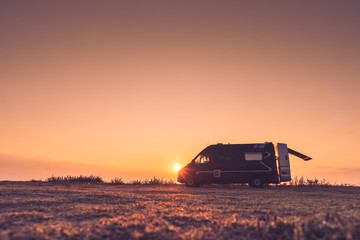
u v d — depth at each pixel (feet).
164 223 15.69
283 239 12.08
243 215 18.95
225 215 18.80
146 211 20.58
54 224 15.94
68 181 63.00
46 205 22.80
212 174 56.59
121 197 29.68
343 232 12.23
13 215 17.72
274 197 32.50
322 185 59.98
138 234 13.01
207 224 15.96
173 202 26.68
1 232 13.17
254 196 33.73
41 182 58.13
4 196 27.78
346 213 18.16
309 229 13.01
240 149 56.80
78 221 16.96
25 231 13.75
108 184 62.39
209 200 28.73
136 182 66.44
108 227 14.66
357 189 49.65
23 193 30.35
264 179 54.95
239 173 55.88
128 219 16.98
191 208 22.31
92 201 26.14
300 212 19.79
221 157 56.95
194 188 51.62
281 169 54.95
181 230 14.42
